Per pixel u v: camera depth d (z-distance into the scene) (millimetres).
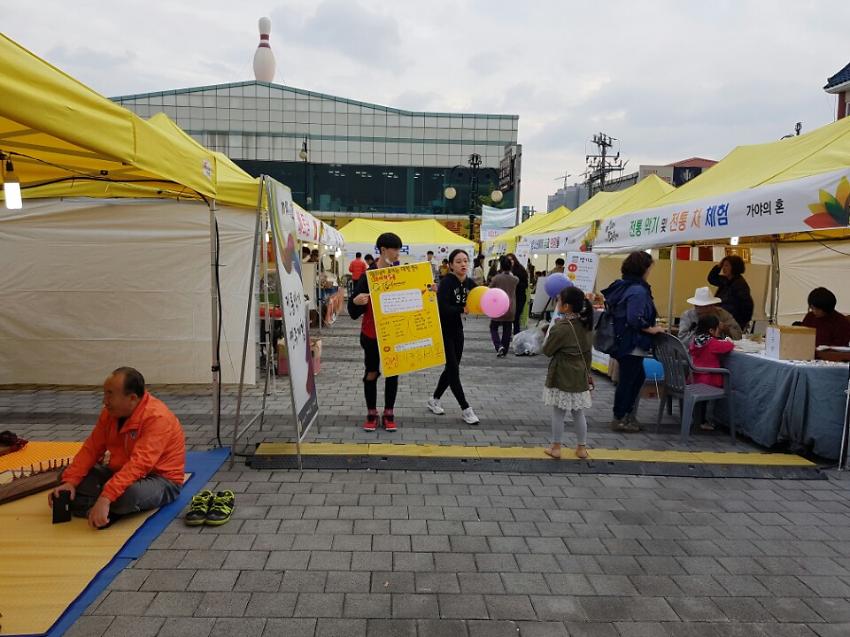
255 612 2754
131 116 3385
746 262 9758
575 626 2732
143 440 3691
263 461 4727
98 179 4930
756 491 4445
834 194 4191
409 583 3053
